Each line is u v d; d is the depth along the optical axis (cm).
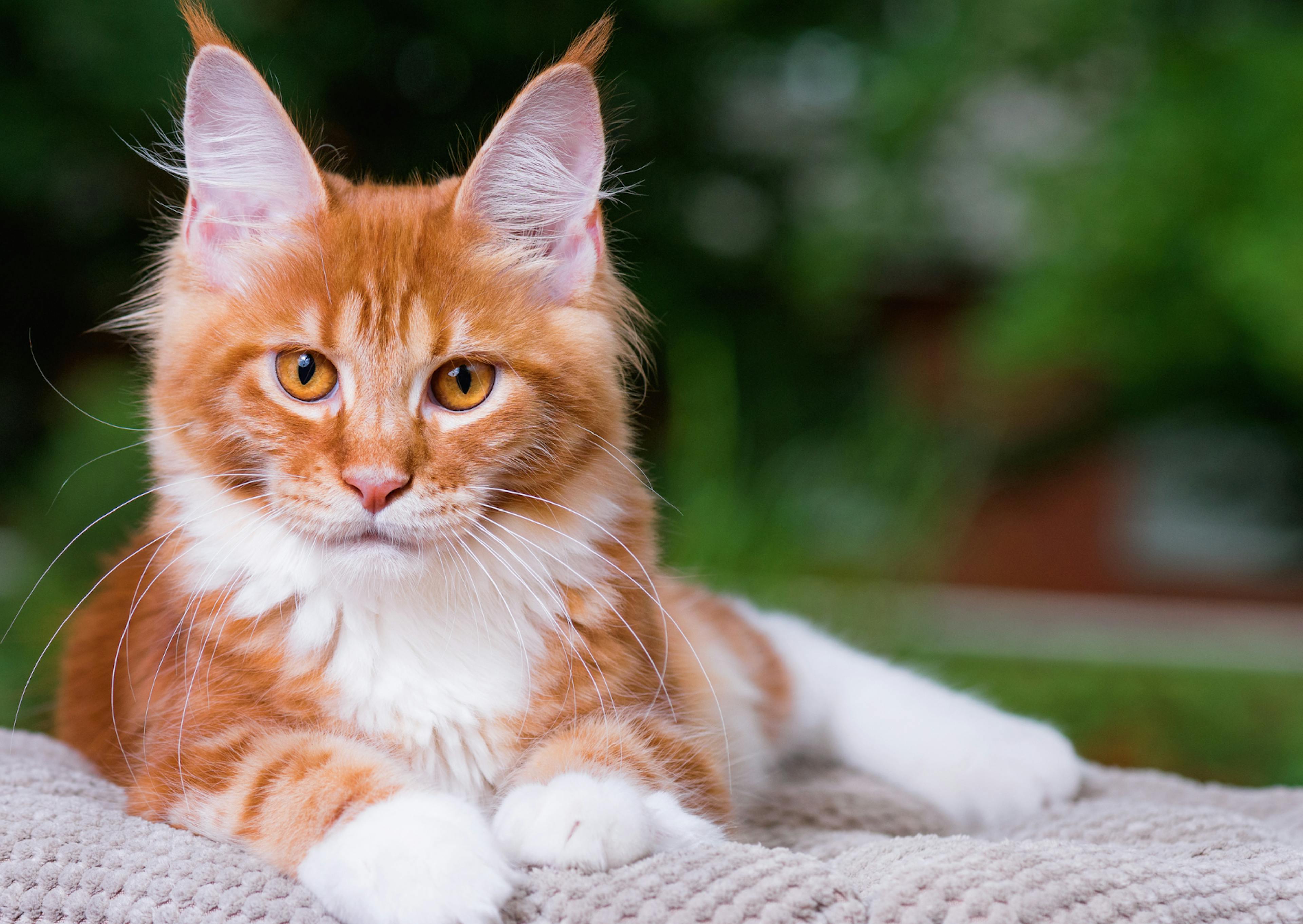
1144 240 205
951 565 182
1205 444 288
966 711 83
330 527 68
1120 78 217
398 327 69
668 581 82
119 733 74
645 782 68
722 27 221
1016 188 226
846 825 77
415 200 73
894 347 270
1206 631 243
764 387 232
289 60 167
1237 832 71
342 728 69
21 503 159
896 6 230
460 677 70
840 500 138
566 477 72
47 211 182
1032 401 242
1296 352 195
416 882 61
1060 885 62
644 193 216
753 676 83
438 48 201
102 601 81
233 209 72
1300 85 198
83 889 63
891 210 230
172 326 72
